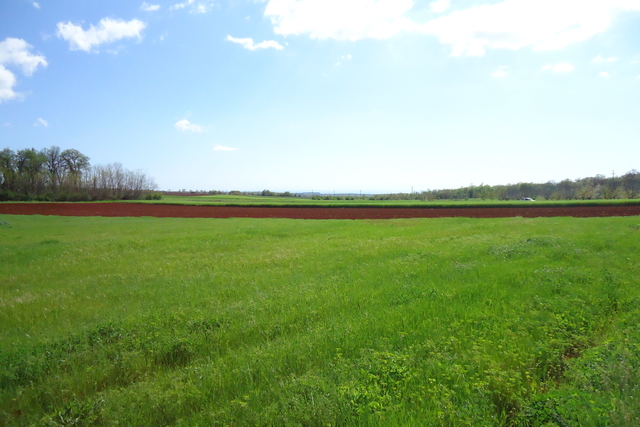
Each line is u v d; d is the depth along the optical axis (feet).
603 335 20.52
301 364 18.80
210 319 25.98
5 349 22.93
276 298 31.27
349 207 183.11
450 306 26.73
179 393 16.16
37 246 68.39
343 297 30.40
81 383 18.43
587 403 12.94
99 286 39.14
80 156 342.03
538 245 50.98
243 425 13.82
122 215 161.48
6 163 287.69
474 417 13.01
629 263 37.73
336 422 13.83
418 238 68.23
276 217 148.05
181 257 56.29
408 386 15.94
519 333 20.81
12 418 15.96
